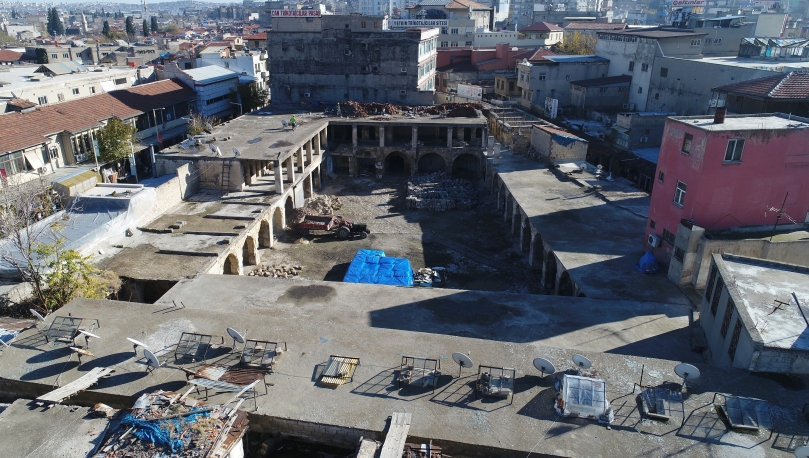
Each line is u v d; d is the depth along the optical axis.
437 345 21.78
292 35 74.19
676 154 30.45
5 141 47.53
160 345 21.86
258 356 20.69
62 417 17.92
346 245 45.50
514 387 19.42
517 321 25.98
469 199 54.19
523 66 80.38
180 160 45.81
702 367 19.98
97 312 24.14
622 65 75.44
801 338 19.39
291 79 76.38
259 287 29.30
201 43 145.00
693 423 17.61
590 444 16.94
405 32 72.38
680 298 28.44
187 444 16.23
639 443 16.92
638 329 25.38
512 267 41.12
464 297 28.23
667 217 31.47
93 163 55.75
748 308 21.05
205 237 37.38
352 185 61.09
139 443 16.33
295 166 54.62
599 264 32.25
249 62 93.81
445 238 46.66
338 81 75.81
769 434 17.11
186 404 17.86
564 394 18.28
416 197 54.56
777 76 44.59
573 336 24.80
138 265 33.03
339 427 17.80
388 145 63.97
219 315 23.98
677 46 66.81
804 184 29.75
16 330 24.09
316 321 23.52
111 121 57.97
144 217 39.00
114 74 80.06
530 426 17.67
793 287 22.58
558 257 33.09
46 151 51.66
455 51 101.44
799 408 18.11
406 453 16.56
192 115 69.56
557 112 74.62
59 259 28.47
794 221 30.55
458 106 67.38
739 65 55.12
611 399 18.75
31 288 29.39
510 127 58.41
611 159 59.78
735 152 28.31
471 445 16.95
